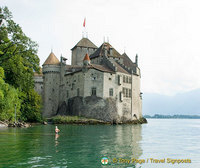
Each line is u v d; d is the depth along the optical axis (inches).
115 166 638.5
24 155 733.3
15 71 1916.8
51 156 728.3
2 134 1285.7
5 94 1739.7
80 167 612.4
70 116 2822.3
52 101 3540.8
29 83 2081.7
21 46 1985.7
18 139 1091.3
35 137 1183.6
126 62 3617.1
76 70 3282.5
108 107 2859.3
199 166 678.5
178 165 684.7
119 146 962.7
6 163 633.0
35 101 2410.2
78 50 3796.8
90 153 789.2
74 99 3046.3
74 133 1467.8
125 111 3085.6
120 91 3026.6
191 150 944.3
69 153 779.4
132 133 1631.4
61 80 3506.4
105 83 2891.2
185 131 2153.1
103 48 3383.4
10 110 1840.6
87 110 2832.2
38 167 598.9
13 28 1952.5
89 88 2886.3
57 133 1391.5
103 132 1610.5
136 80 3361.2
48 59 3659.0
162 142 1184.2
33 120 2465.6
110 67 3085.6
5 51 1953.7
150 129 2244.1
